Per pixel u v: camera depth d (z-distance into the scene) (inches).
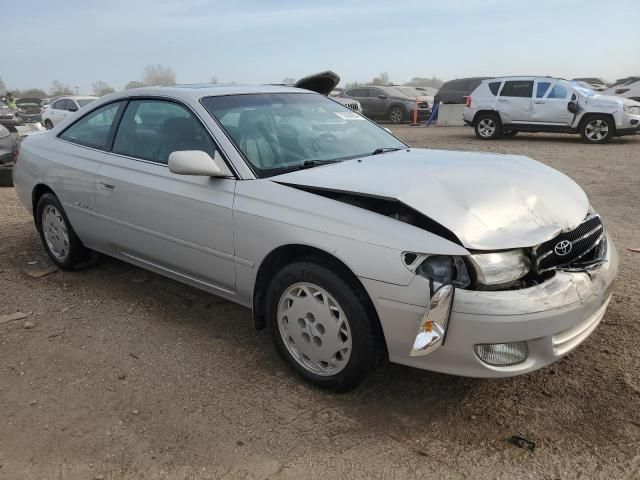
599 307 114.0
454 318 99.4
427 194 109.0
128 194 153.0
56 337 147.0
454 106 842.8
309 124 153.9
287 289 121.6
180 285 179.9
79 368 132.3
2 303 167.9
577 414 111.3
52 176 180.5
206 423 111.6
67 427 111.0
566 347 107.2
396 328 104.9
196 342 143.7
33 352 139.6
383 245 104.3
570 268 109.6
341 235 109.3
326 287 113.5
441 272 100.2
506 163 135.1
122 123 164.9
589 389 119.1
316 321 118.0
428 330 99.7
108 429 110.2
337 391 119.3
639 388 118.6
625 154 481.1
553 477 95.7
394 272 102.7
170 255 147.8
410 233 103.3
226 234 129.8
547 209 114.4
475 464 99.2
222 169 132.2
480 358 101.7
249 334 147.8
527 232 105.1
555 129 593.6
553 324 101.8
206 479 97.3
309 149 143.5
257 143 137.8
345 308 111.2
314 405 117.0
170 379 127.1
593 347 135.3
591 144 565.6
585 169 402.3
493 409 114.0
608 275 115.6
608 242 125.6
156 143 152.4
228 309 162.6
